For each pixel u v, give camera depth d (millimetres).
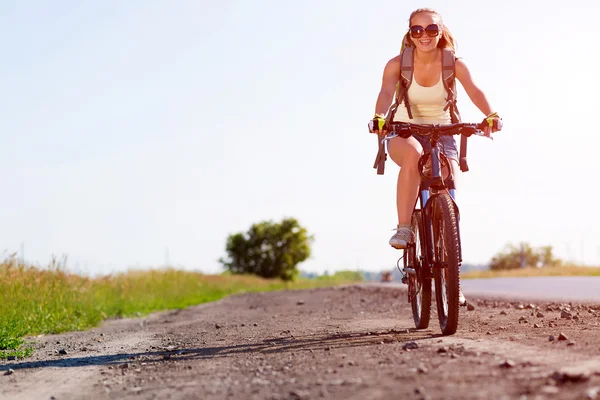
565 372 3299
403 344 5078
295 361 4621
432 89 5855
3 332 8703
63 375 5133
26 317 10758
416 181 5770
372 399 3160
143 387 4195
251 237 71562
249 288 35156
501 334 5559
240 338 6852
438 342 5094
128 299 17156
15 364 6055
